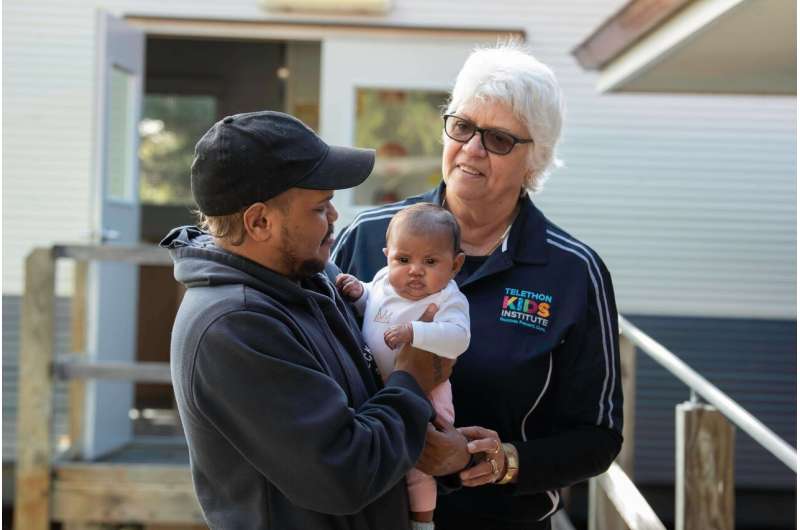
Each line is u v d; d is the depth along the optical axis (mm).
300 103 7863
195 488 1977
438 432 2047
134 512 5035
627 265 6203
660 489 6062
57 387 6055
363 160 1960
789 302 6176
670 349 6145
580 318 2363
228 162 1853
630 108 6199
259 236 1899
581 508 5801
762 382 6109
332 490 1773
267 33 6066
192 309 1869
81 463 5125
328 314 2045
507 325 2365
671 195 6191
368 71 5941
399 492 2016
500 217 2447
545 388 2369
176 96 8492
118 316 5633
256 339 1801
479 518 2402
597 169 6207
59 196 6176
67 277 6203
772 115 6164
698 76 4902
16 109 6184
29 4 6188
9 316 6125
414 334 2066
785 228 6172
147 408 7855
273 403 1774
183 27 6141
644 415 6066
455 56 5984
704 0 3547
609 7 6180
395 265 2203
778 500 6082
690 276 6184
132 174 5852
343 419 1800
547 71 2396
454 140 2408
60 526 5164
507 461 2227
